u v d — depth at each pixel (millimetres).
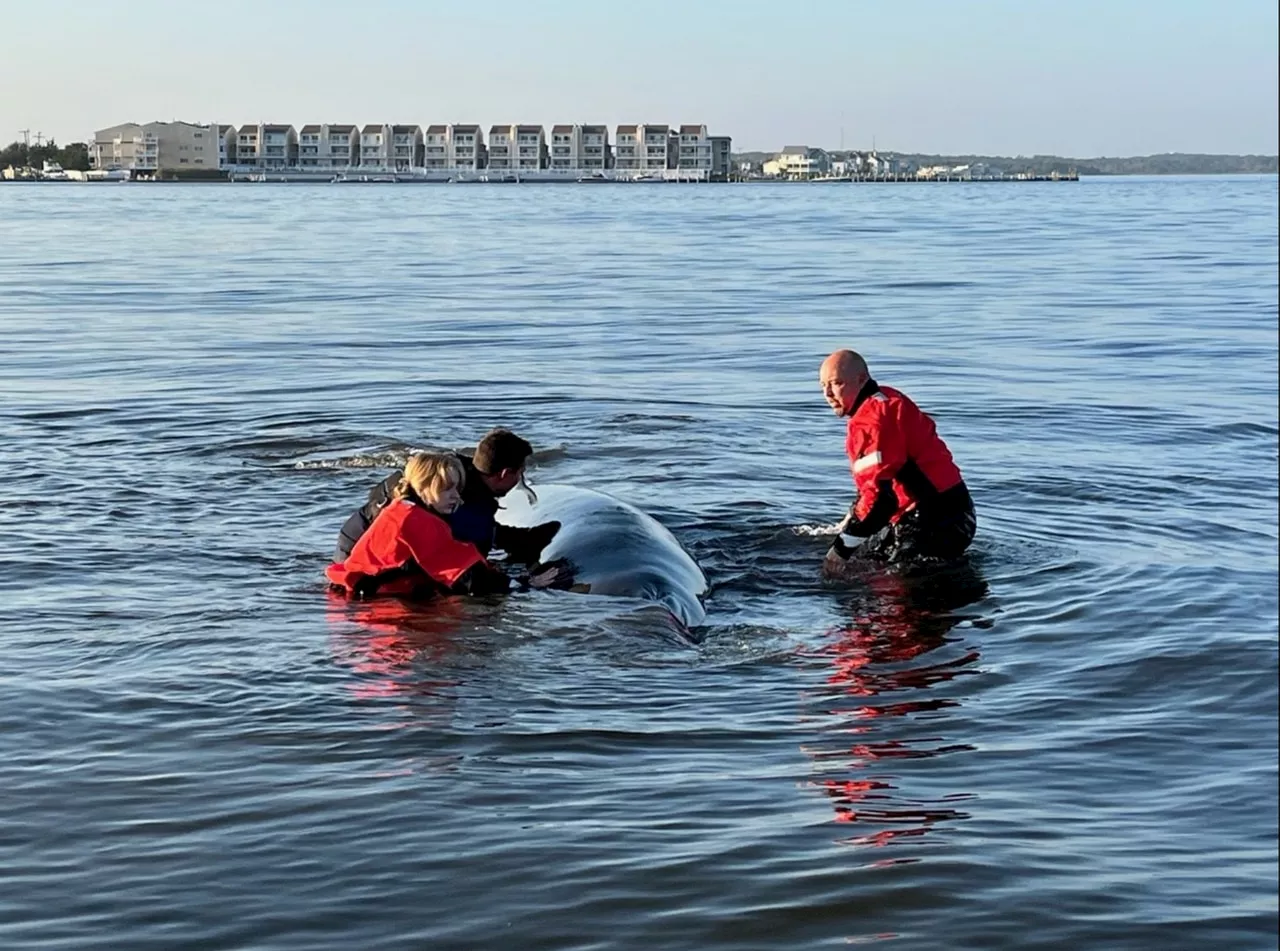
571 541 8602
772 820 5207
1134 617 7773
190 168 176625
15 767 5664
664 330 21828
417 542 8070
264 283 29641
